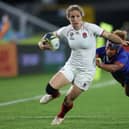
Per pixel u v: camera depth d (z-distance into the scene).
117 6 103.81
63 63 69.56
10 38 74.00
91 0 107.94
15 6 100.00
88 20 87.19
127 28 86.12
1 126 31.45
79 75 28.17
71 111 37.19
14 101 43.25
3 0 105.00
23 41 66.12
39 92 49.31
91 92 49.47
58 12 95.94
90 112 36.81
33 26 85.06
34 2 109.62
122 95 47.06
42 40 28.80
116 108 38.84
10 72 62.75
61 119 29.27
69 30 27.98
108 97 45.66
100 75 66.94
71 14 27.34
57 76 28.20
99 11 103.12
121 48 29.31
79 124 31.94
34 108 39.00
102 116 35.00
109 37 27.47
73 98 28.59
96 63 28.80
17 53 63.41
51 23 94.19
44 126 31.25
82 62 28.00
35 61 65.56
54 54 68.06
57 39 28.78
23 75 64.25
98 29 27.53
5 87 53.59
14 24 83.25
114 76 31.00
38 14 96.75
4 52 62.06
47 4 104.12
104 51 29.80
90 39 27.66
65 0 108.94
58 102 42.16
